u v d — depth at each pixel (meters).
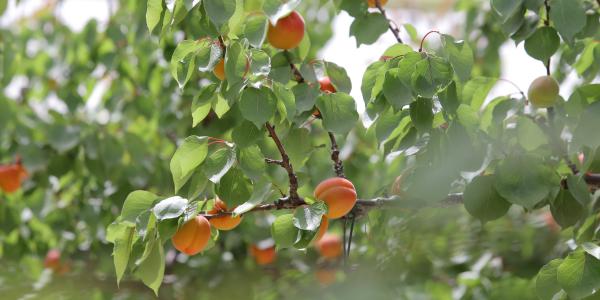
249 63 2.29
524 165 2.37
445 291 3.25
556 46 2.45
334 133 2.37
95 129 3.21
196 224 2.29
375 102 2.39
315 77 2.46
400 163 3.03
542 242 3.49
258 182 2.31
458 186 2.53
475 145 2.39
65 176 3.30
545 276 2.36
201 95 2.32
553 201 2.44
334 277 3.23
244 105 2.27
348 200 2.33
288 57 2.46
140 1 3.14
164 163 3.25
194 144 2.31
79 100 3.30
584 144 2.35
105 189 3.24
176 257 3.31
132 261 2.32
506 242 3.45
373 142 3.21
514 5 2.36
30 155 3.16
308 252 3.26
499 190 2.36
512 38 2.46
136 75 3.45
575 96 2.37
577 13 2.38
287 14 2.28
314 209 2.29
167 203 2.25
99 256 3.23
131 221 2.29
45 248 3.40
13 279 3.28
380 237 2.70
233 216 2.28
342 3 2.57
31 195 3.21
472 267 3.34
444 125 2.41
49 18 3.83
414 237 3.11
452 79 2.33
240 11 2.32
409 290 3.20
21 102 3.68
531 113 2.54
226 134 2.97
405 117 2.39
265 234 3.18
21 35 3.75
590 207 2.55
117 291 3.25
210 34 2.32
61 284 3.26
